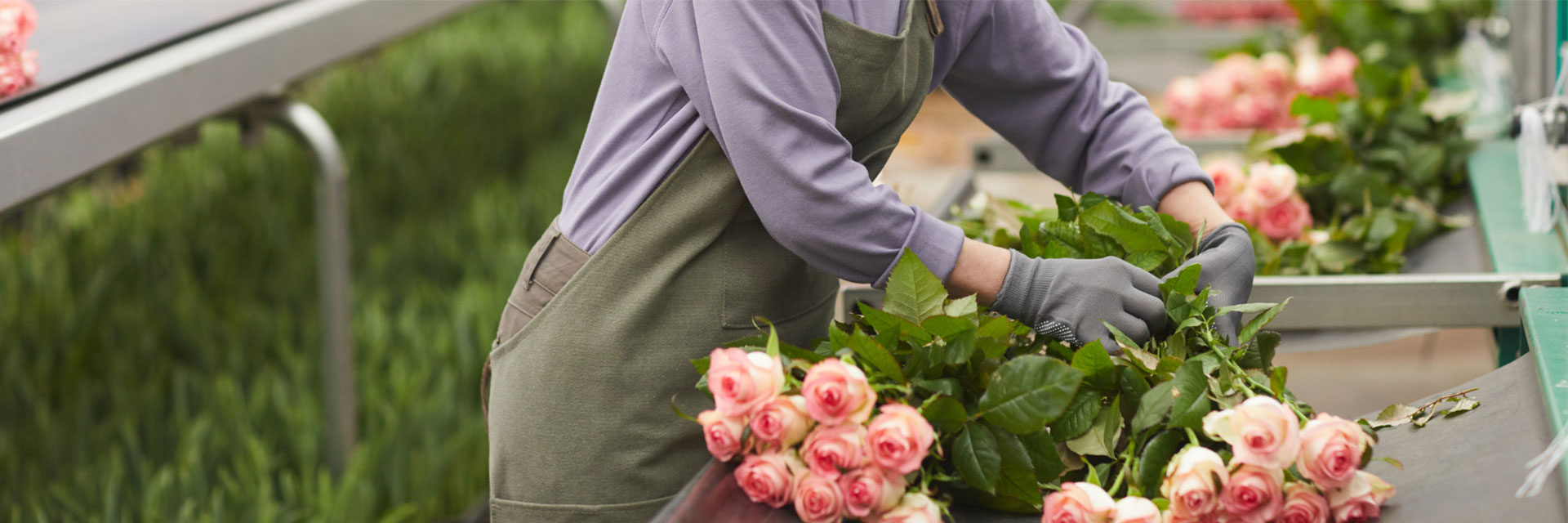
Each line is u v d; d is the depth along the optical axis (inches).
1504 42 121.3
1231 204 76.3
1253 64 119.6
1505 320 58.6
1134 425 38.6
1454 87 117.4
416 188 151.1
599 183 47.5
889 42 43.8
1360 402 110.1
